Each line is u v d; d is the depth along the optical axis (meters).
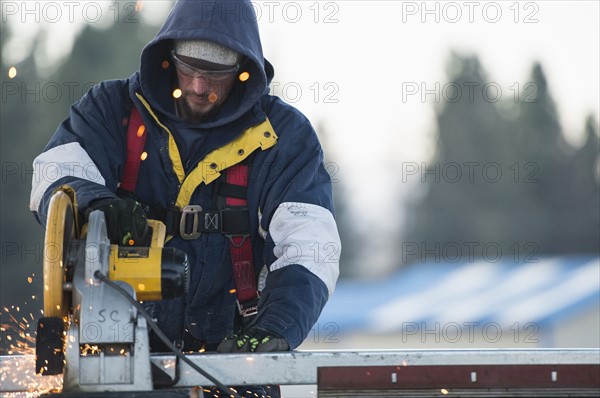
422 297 52.38
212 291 9.42
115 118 9.45
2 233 59.69
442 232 95.75
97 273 7.49
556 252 100.44
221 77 9.09
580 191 112.81
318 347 47.16
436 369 7.52
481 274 54.56
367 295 53.91
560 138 116.94
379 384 7.51
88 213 8.05
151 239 8.26
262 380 7.51
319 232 9.06
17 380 8.11
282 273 8.82
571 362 7.56
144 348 7.38
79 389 7.33
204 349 9.57
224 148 9.34
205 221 9.31
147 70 9.26
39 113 64.44
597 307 46.41
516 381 7.54
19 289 54.34
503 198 104.81
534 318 46.69
